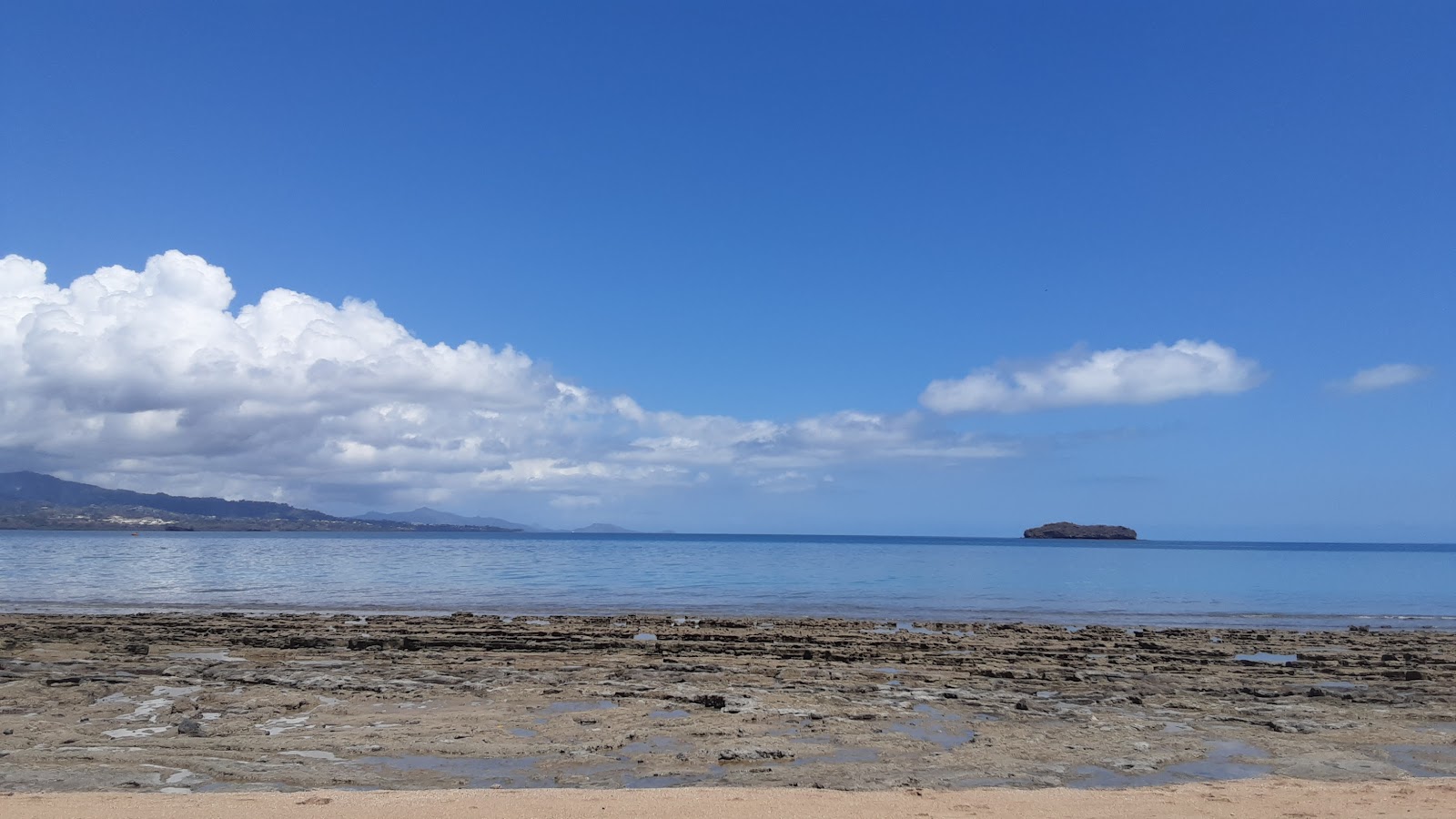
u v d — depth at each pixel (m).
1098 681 21.33
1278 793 11.98
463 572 70.38
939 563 97.25
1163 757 14.59
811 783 12.97
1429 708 18.58
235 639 26.62
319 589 51.59
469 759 14.09
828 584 60.66
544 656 24.28
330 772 13.27
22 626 28.89
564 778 13.14
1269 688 20.52
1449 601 51.56
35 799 10.86
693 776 13.28
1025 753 14.73
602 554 117.94
